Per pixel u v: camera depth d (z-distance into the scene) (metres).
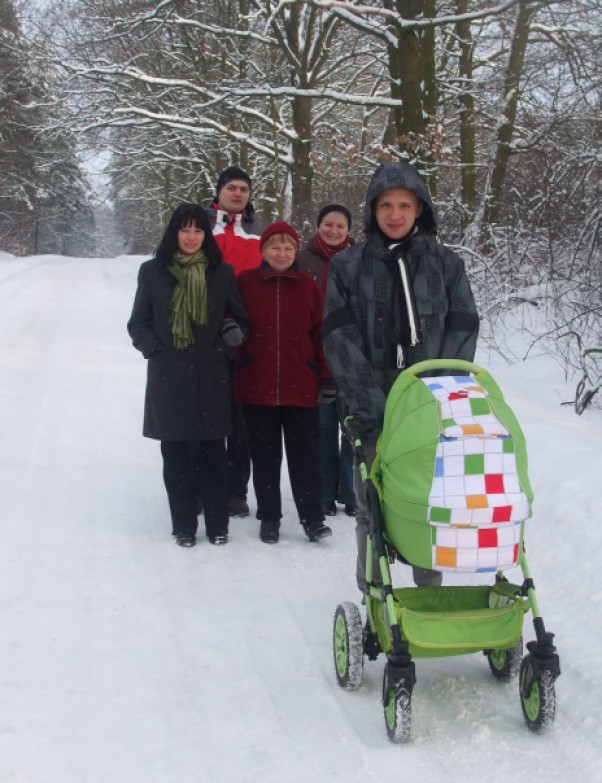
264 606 4.25
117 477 6.33
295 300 5.10
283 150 16.67
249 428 5.18
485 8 12.52
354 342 3.54
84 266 36.28
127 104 17.16
